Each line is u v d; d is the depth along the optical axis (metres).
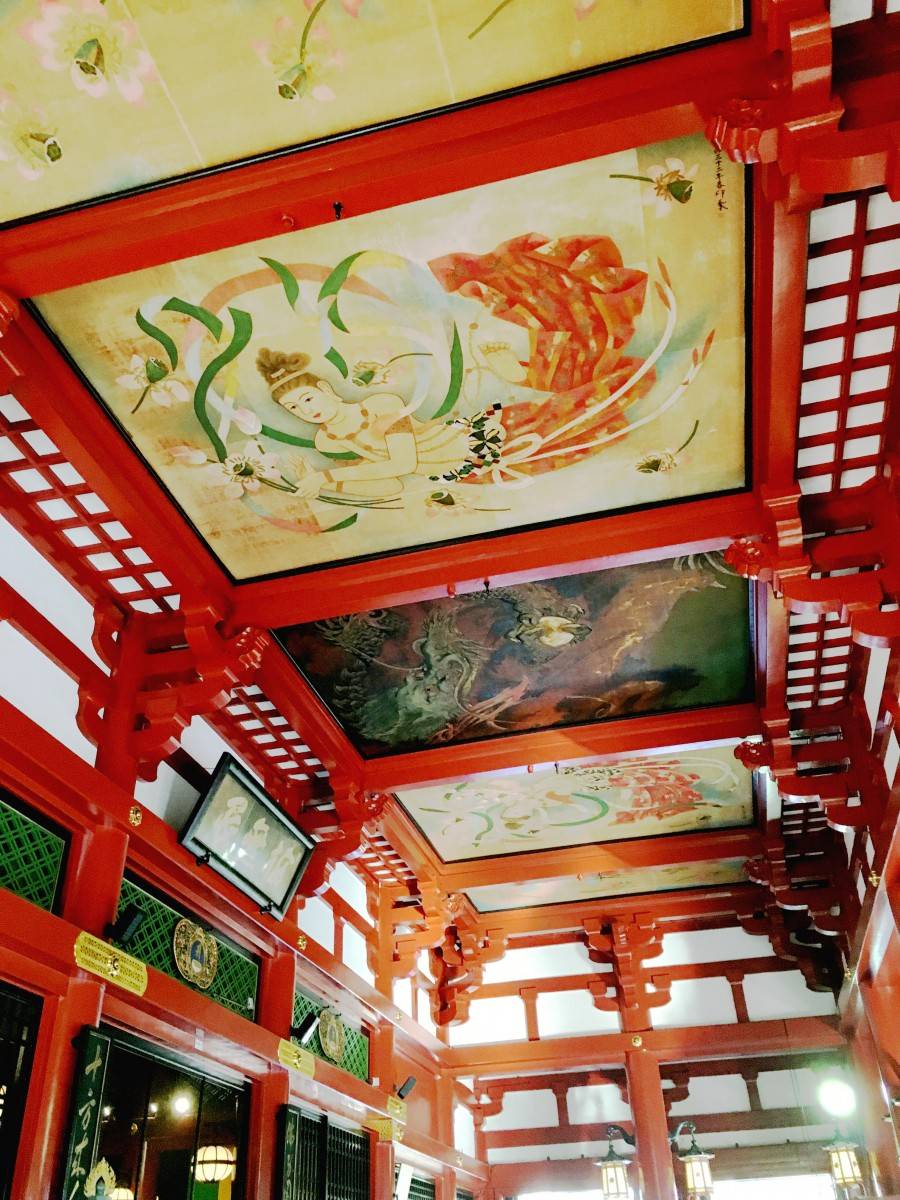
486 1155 15.16
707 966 14.73
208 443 6.09
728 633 8.37
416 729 9.45
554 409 5.96
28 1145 5.10
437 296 5.22
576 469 6.48
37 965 5.36
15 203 4.64
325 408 5.87
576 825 12.22
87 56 4.11
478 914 14.81
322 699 8.78
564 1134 15.02
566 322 5.39
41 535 6.38
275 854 8.48
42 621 6.20
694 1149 12.81
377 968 11.77
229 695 7.06
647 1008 14.38
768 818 11.67
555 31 4.11
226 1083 7.81
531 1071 14.44
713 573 7.60
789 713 9.14
